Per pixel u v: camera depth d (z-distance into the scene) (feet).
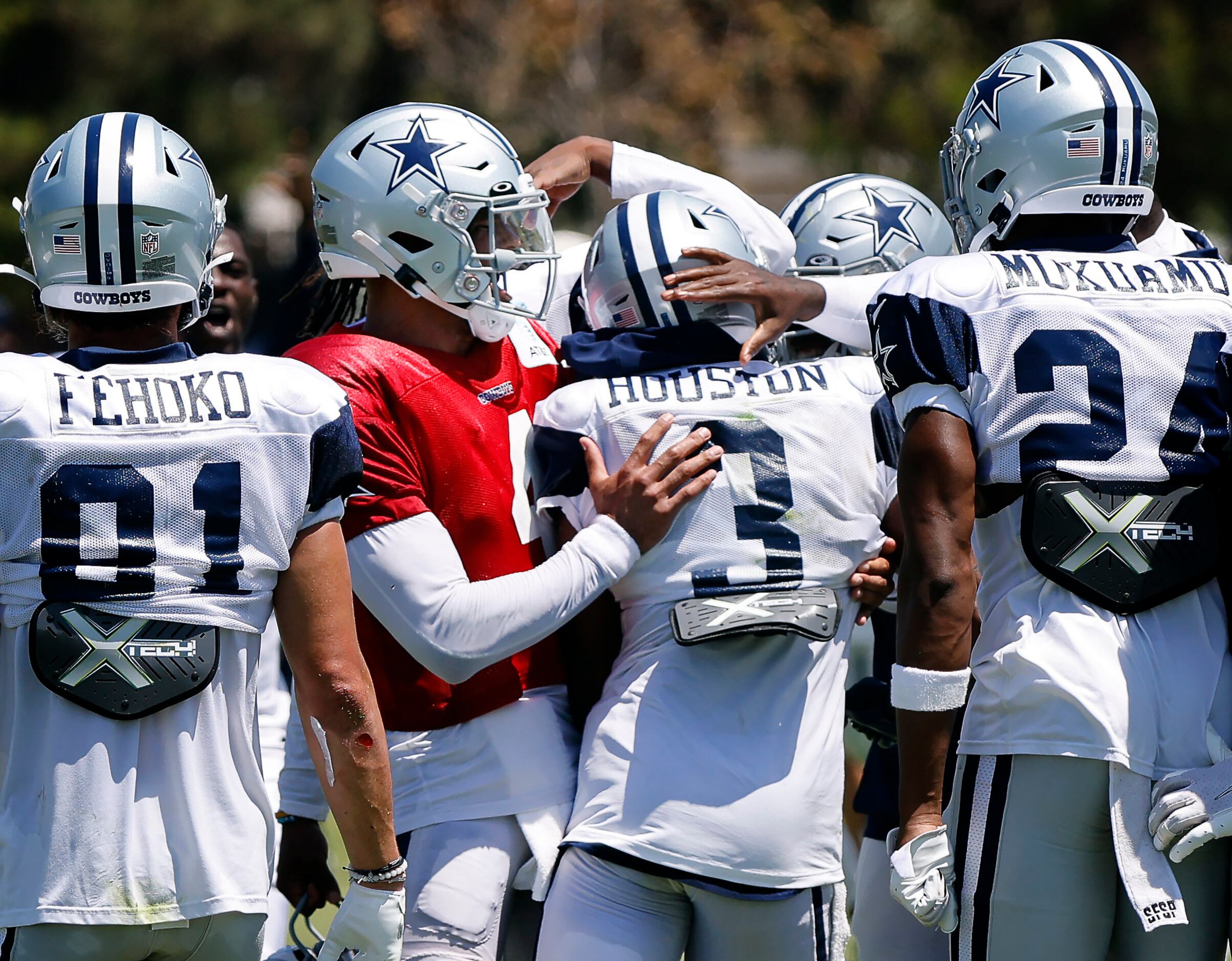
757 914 36.81
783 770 37.09
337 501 33.09
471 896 37.27
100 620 31.07
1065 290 34.96
